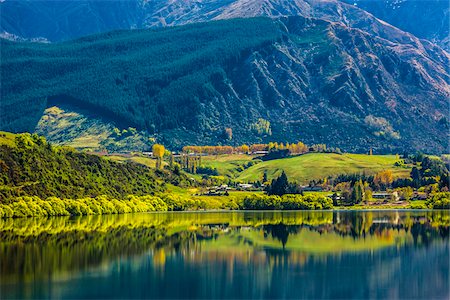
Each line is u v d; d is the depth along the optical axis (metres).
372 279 189.62
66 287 172.38
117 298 163.25
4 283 175.12
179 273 192.75
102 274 189.00
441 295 172.50
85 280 180.62
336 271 199.62
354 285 182.12
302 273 195.75
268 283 182.38
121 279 183.12
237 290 174.25
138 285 176.75
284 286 179.50
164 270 196.62
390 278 191.12
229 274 192.88
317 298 168.62
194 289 174.00
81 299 161.12
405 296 171.25
